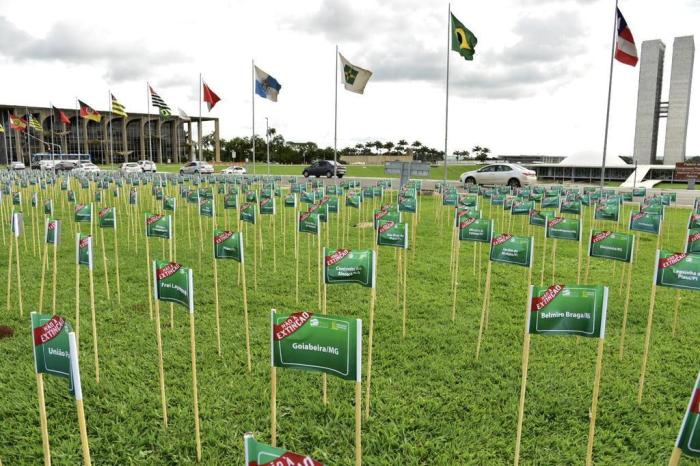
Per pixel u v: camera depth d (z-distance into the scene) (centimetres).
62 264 1086
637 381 565
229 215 1867
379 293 884
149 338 678
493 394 532
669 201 1503
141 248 1262
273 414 361
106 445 450
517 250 629
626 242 633
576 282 977
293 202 1273
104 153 8288
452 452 443
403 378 568
